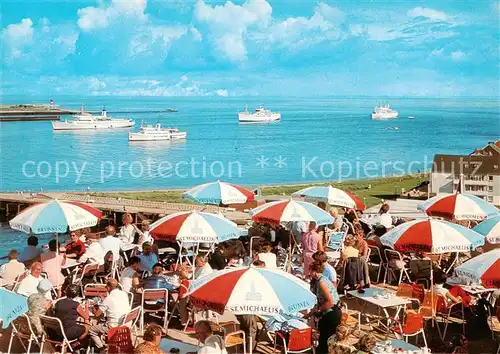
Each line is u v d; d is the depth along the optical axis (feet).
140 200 180.86
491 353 39.58
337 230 69.92
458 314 44.88
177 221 46.96
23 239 145.18
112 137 580.71
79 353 36.96
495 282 35.58
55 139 558.97
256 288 30.30
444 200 59.62
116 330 33.99
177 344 34.50
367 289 44.57
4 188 290.15
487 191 153.48
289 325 37.63
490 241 49.29
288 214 53.67
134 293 43.19
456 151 485.56
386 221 68.23
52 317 35.99
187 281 43.11
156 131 545.03
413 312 41.65
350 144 542.57
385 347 33.09
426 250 42.37
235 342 35.22
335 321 35.32
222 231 46.60
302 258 55.72
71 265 52.34
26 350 38.29
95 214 51.55
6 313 30.19
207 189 65.67
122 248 58.90
